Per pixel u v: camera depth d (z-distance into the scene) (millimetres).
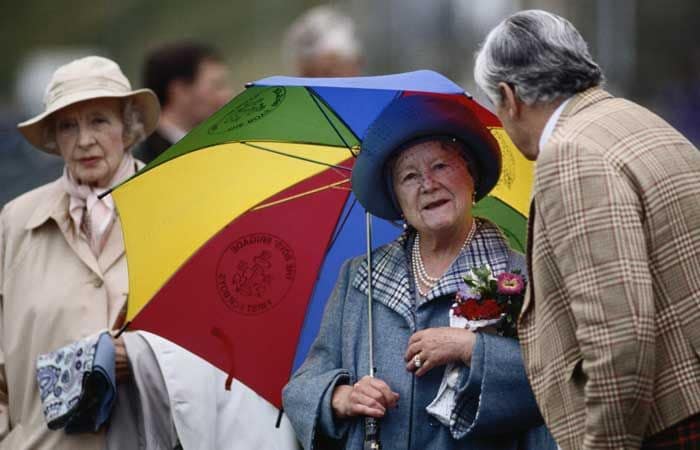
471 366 11125
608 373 9516
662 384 9867
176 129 18766
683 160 10094
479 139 11719
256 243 12695
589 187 9781
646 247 9828
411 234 12305
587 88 10523
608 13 43156
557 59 10414
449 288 11641
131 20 70188
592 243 9672
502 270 11688
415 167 11711
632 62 43219
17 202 14367
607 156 9945
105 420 13188
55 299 13641
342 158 12633
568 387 10125
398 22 50781
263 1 65500
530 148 10766
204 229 12445
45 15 74250
